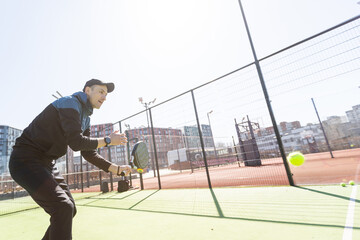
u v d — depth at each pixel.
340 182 4.32
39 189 1.12
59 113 1.27
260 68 5.16
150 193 6.12
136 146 2.09
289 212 2.56
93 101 1.62
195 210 3.22
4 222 3.92
